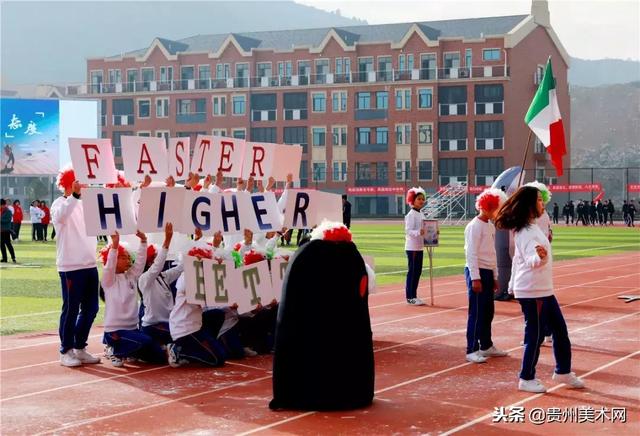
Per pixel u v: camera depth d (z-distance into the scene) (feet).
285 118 288.10
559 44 291.99
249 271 36.27
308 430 25.03
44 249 118.52
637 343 39.27
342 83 281.33
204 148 37.76
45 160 210.18
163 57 299.58
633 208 217.56
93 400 29.07
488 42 266.57
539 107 51.03
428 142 272.72
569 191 234.79
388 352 37.63
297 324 27.45
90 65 306.96
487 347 35.94
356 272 27.91
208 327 36.19
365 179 280.72
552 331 30.19
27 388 30.99
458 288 64.85
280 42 302.04
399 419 26.18
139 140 35.76
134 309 35.29
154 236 38.55
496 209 34.88
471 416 26.50
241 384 31.55
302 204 37.52
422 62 273.54
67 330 34.91
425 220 54.29
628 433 24.47
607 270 80.74
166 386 31.22
